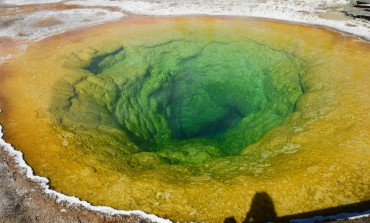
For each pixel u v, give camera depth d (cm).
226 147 1131
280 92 1231
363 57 1168
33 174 703
